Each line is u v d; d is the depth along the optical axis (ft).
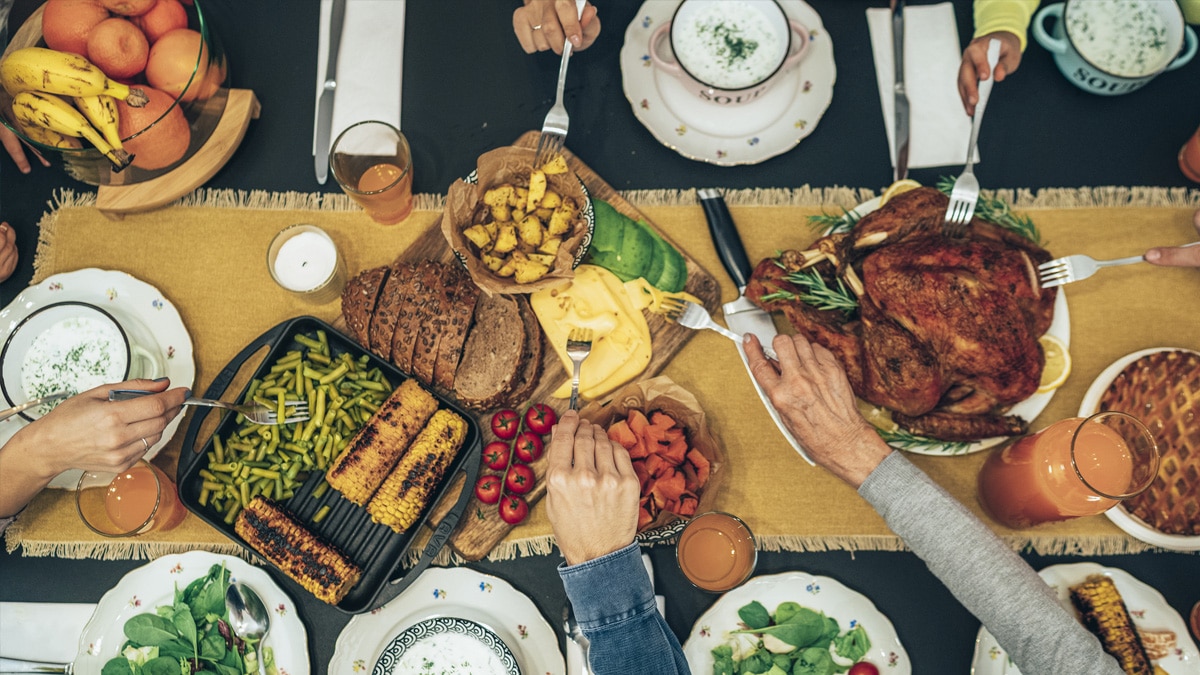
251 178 8.60
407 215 8.50
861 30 8.80
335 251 7.86
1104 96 8.63
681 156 8.64
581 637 7.32
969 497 7.84
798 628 7.42
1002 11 8.30
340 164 8.28
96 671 7.52
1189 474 7.50
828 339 7.54
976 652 7.39
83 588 7.80
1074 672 6.27
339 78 8.73
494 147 8.70
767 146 8.55
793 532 7.88
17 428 7.85
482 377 7.86
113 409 6.99
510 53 8.91
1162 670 7.28
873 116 8.64
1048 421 7.92
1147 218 8.33
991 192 8.44
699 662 7.48
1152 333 8.11
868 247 7.67
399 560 7.45
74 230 8.45
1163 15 8.36
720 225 8.28
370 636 7.56
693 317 7.91
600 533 6.30
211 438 7.69
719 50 8.46
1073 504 6.66
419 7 8.98
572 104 8.80
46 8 7.14
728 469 8.01
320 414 7.75
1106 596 7.33
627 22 8.93
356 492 7.50
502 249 7.49
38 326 7.91
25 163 8.49
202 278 8.38
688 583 7.75
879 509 7.00
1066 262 7.39
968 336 6.98
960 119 8.54
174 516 7.72
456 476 7.88
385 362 7.86
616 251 8.09
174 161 7.96
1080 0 8.49
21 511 7.82
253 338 8.27
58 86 6.84
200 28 7.52
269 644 7.60
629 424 7.36
